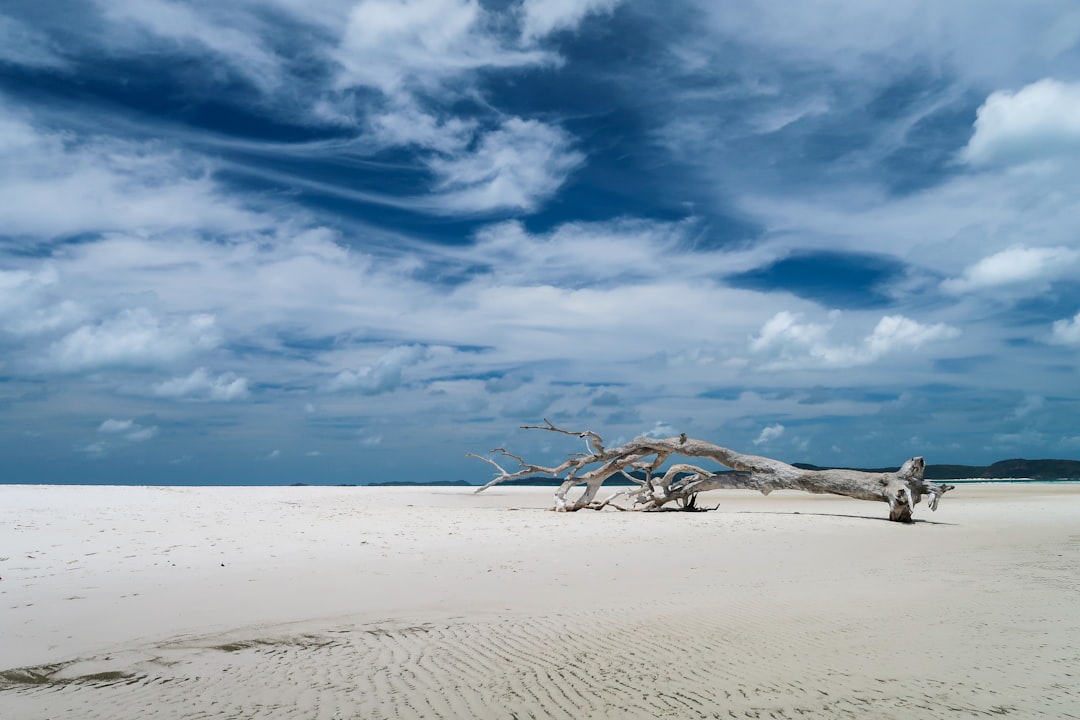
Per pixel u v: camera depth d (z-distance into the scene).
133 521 17.47
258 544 13.76
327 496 34.31
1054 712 4.69
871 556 13.19
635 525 19.34
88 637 7.03
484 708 4.95
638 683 5.44
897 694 5.09
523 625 7.50
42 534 14.29
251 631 7.31
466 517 21.58
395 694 5.30
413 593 9.27
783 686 5.30
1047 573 10.95
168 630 7.32
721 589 9.62
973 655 6.12
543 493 45.38
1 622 7.52
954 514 24.61
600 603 8.66
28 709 5.09
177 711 5.00
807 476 23.36
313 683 5.61
